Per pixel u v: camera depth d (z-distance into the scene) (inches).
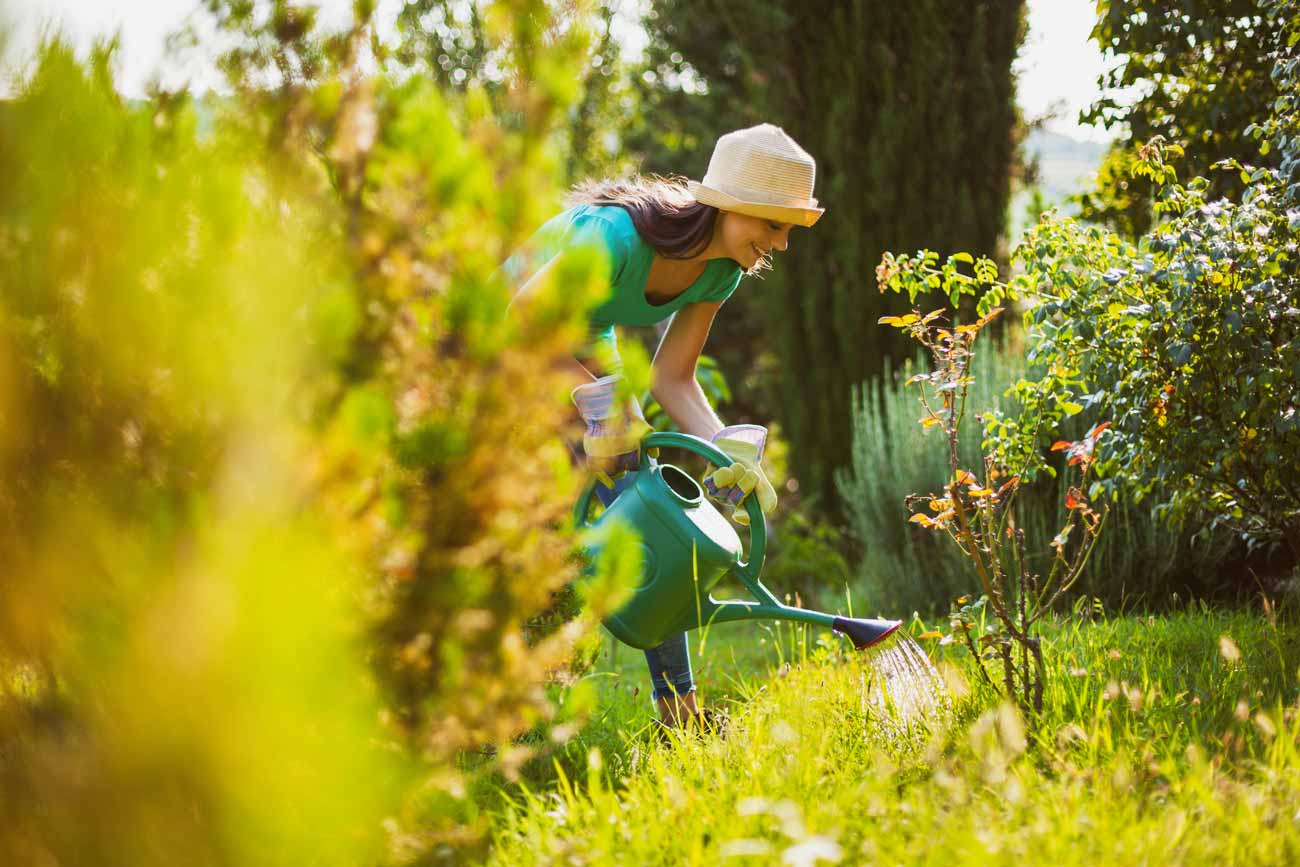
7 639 58.7
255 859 58.4
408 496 62.7
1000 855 66.4
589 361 108.8
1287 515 137.7
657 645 104.9
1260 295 122.2
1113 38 164.1
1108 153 178.1
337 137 64.4
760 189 109.1
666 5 459.8
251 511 57.1
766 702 110.1
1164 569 171.3
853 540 289.3
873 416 293.9
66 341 58.1
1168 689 106.7
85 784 56.4
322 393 60.9
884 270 129.0
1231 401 128.6
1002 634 105.7
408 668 64.7
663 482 101.0
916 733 98.7
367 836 65.5
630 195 113.1
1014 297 133.6
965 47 294.0
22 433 57.6
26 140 57.2
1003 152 295.0
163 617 55.4
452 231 63.3
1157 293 126.3
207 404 58.5
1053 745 89.5
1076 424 179.8
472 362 62.1
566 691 105.3
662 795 81.3
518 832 82.1
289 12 65.2
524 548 67.8
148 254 57.9
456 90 68.1
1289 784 76.2
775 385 322.0
